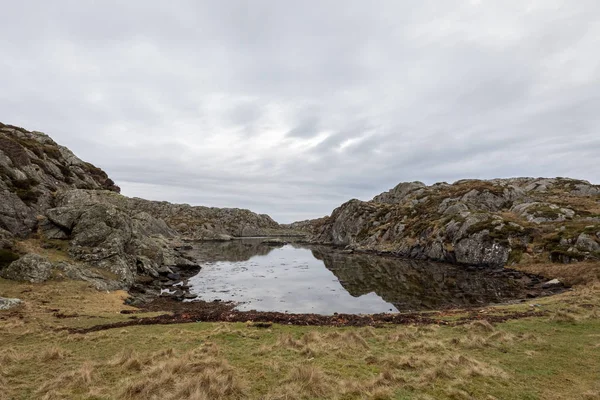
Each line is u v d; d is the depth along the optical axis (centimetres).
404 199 15400
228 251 12050
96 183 9012
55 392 1045
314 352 1505
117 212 5466
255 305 4038
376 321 2484
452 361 1381
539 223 7188
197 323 2359
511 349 1600
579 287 4116
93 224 4984
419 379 1173
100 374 1227
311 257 10019
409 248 9344
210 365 1277
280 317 2608
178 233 18775
